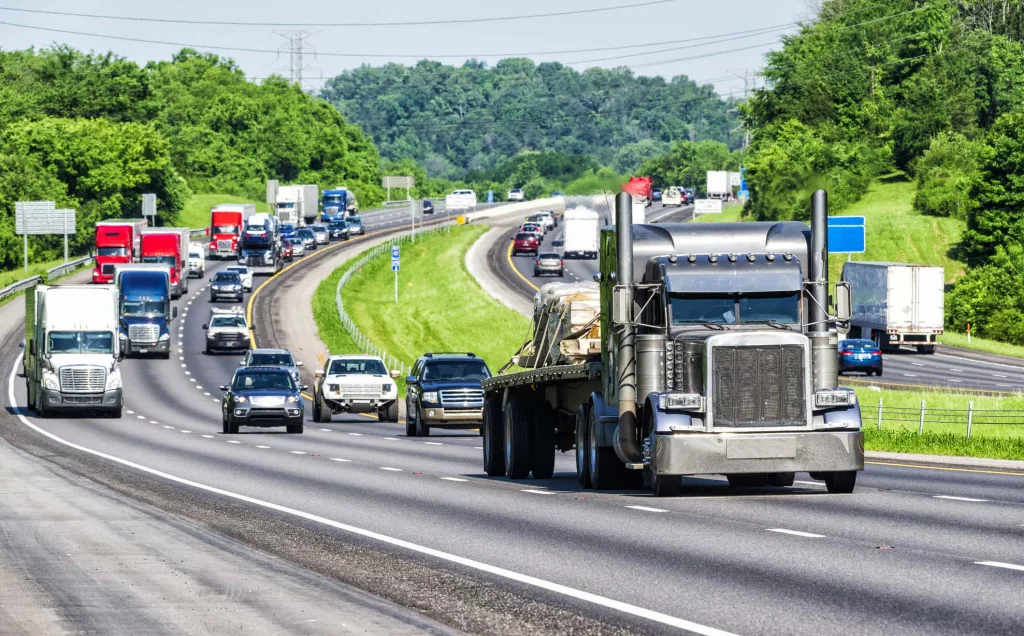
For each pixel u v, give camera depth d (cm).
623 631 2394
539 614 2570
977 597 2681
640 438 4725
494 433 6059
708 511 4281
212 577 3025
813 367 4628
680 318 4656
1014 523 3928
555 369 5338
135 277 18162
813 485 5212
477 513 4378
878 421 10531
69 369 11638
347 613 2548
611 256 4888
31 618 2503
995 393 13988
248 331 19475
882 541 3538
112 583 2936
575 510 4403
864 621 2444
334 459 7156
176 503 4834
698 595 2748
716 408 4503
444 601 2736
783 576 2975
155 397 14238
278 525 4128
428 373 9581
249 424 9694
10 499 4922
